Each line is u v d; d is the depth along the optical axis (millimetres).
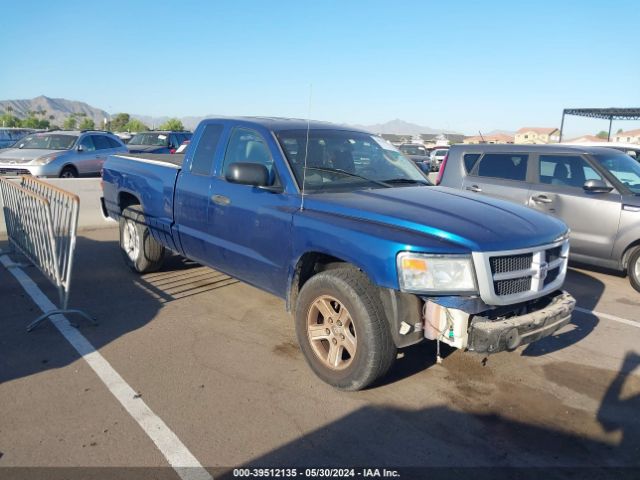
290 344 4852
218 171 5332
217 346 4770
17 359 4426
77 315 5449
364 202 4148
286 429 3494
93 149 15516
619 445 3426
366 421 3609
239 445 3314
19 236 7195
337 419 3625
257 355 4602
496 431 3545
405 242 3541
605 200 7133
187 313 5598
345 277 3863
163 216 6148
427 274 3502
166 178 6066
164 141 19359
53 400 3787
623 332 5410
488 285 3529
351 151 5141
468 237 3566
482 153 8555
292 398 3885
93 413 3633
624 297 6680
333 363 4023
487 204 4332
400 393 3998
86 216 10242
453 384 4168
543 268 3885
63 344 4738
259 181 4484
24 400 3775
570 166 7641
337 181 4672
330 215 4117
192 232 5621
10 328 5078
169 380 4117
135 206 6840
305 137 4992
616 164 7465
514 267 3730
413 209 3994
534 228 3943
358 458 3217
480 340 3506
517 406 3873
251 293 6301
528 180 7965
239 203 4891
